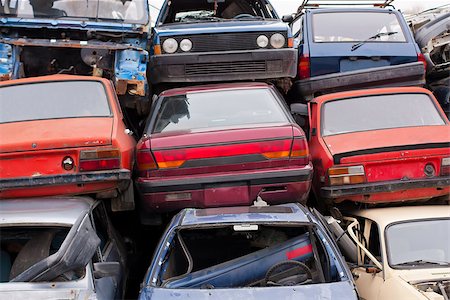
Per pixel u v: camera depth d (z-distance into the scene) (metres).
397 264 4.92
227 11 9.41
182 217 4.75
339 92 7.43
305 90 7.98
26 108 5.87
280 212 4.76
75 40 7.23
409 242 5.10
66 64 7.41
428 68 8.41
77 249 4.04
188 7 9.30
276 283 4.41
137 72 6.81
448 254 5.00
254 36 7.34
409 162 6.00
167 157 5.48
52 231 4.52
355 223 5.57
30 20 7.03
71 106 5.93
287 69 7.38
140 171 5.60
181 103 6.22
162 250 4.43
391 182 5.90
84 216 4.50
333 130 6.59
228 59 7.27
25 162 5.23
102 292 4.27
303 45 8.10
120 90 6.86
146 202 5.50
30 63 7.29
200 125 5.93
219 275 4.51
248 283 4.55
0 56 6.75
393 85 7.93
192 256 5.28
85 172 5.27
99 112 5.92
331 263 4.41
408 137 6.17
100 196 5.50
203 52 7.27
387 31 8.35
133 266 6.16
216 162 5.47
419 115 6.72
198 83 7.47
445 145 6.02
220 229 5.32
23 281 3.98
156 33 7.37
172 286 4.30
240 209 4.91
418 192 6.02
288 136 5.53
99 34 7.27
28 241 4.51
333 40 8.16
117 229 6.22
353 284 4.13
